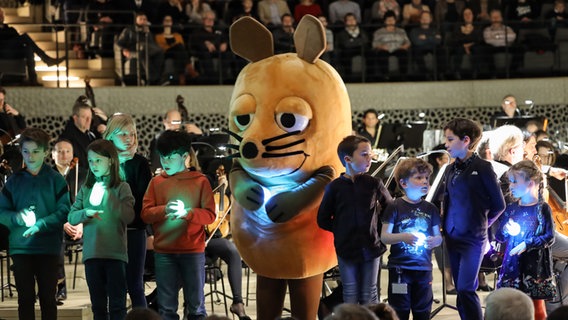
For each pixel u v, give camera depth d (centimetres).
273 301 728
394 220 708
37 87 1423
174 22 1520
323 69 715
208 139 1102
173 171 726
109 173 720
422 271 705
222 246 831
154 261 758
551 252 745
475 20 1552
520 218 730
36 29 1569
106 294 729
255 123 693
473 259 712
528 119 1221
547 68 1493
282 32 1446
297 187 697
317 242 707
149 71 1453
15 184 734
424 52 1494
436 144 1211
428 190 707
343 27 1530
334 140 706
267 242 703
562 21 1500
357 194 694
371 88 1476
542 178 739
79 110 1074
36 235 723
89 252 718
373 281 700
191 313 721
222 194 829
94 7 1524
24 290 724
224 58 1476
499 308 479
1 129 1120
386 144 1227
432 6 1564
